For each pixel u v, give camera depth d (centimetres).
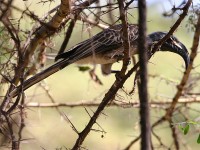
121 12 761
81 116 1623
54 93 1608
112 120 1669
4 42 938
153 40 1022
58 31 948
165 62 1481
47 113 1523
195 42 980
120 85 813
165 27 1448
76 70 1684
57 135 1462
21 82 845
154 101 1197
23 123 933
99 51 966
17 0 1083
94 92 1547
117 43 962
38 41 941
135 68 803
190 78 1161
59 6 920
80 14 922
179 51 1048
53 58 1044
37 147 1372
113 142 1647
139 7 539
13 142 836
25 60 936
